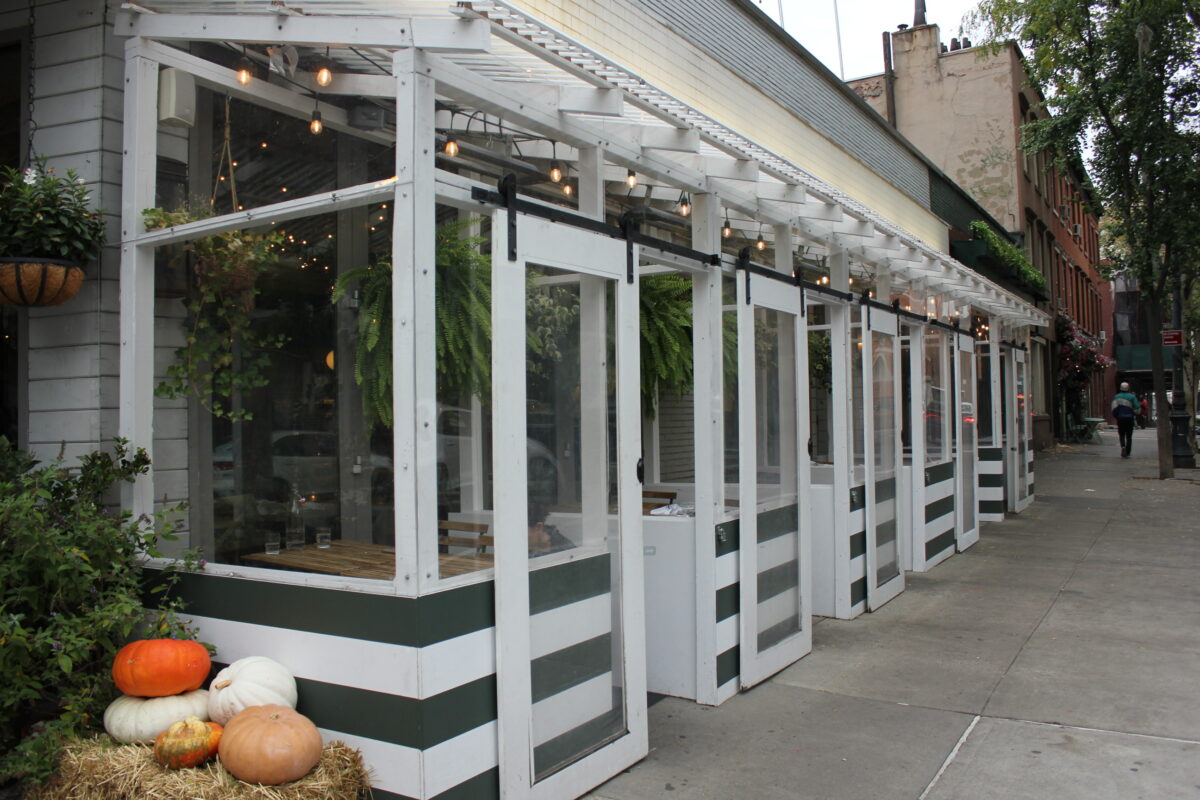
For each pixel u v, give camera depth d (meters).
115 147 4.02
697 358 4.91
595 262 3.93
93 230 3.83
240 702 3.15
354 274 3.81
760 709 4.77
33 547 3.28
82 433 3.96
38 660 3.45
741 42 8.97
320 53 4.15
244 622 3.47
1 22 4.21
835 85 11.14
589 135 4.19
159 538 3.83
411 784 3.04
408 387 3.10
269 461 4.12
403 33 3.14
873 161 12.43
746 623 5.06
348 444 3.95
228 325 4.24
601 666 3.97
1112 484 15.46
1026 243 22.25
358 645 3.16
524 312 3.51
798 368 5.76
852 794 3.75
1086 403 30.55
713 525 4.82
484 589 3.30
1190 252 15.88
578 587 3.83
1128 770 3.94
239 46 4.14
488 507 3.50
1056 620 6.52
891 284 7.97
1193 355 27.66
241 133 4.34
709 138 4.54
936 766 4.02
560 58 3.53
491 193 3.42
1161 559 8.73
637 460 4.14
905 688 5.08
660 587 5.00
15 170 3.87
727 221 5.70
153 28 3.80
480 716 3.25
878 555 7.18
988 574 8.24
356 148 4.54
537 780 3.47
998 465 11.49
